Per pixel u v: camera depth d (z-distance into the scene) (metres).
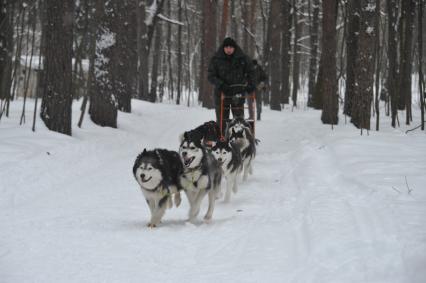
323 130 16.23
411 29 18.88
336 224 5.73
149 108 23.03
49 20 12.06
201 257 5.22
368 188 7.31
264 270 4.66
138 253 5.38
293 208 7.19
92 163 11.10
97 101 15.40
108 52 15.47
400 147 10.99
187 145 6.72
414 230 5.04
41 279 4.54
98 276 4.63
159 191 6.61
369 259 4.50
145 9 30.42
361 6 15.00
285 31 31.80
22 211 7.27
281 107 29.77
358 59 15.31
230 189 8.29
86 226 6.55
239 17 42.66
